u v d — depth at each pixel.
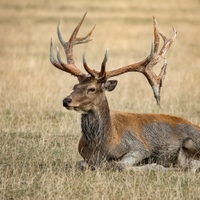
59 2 140.12
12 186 27.09
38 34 93.06
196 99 47.44
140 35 94.06
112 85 29.89
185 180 28.91
